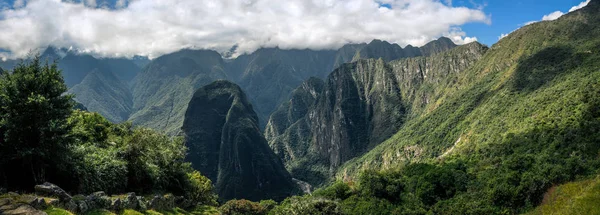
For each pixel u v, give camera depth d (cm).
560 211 4984
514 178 6600
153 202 3425
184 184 5088
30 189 2503
